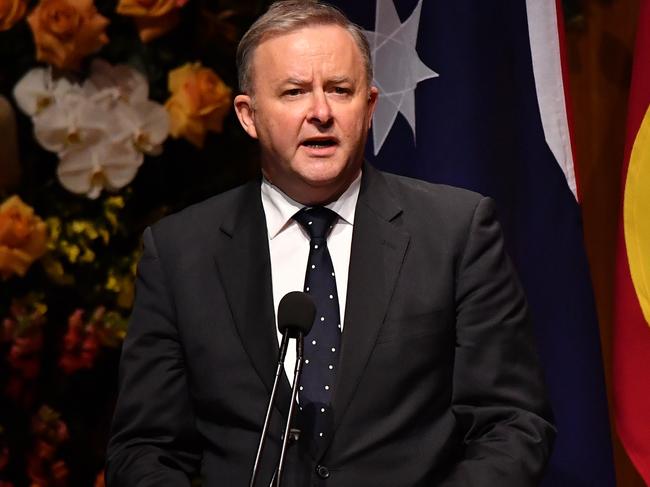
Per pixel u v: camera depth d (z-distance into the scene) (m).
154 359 7.54
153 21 9.85
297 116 7.11
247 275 7.45
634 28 10.66
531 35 9.23
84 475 10.71
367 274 7.30
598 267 10.76
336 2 9.53
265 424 6.14
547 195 9.20
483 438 6.93
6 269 9.42
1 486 10.15
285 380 7.10
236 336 7.32
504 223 9.16
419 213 7.55
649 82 9.03
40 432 10.10
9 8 9.27
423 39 9.35
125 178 9.90
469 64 9.18
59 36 9.37
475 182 9.14
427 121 9.29
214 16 10.46
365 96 7.26
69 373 10.23
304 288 7.35
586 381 9.12
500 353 7.17
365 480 6.93
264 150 7.48
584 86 10.71
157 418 7.44
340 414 6.98
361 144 7.32
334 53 7.13
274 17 7.34
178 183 10.93
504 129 9.20
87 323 10.12
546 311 9.18
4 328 9.72
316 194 7.46
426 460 7.02
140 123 9.89
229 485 7.10
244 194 7.85
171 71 10.09
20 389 9.97
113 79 9.83
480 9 9.20
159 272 7.68
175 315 7.56
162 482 6.94
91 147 9.74
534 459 6.76
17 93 9.52
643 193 9.01
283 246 7.58
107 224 10.15
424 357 7.13
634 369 8.95
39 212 9.98
